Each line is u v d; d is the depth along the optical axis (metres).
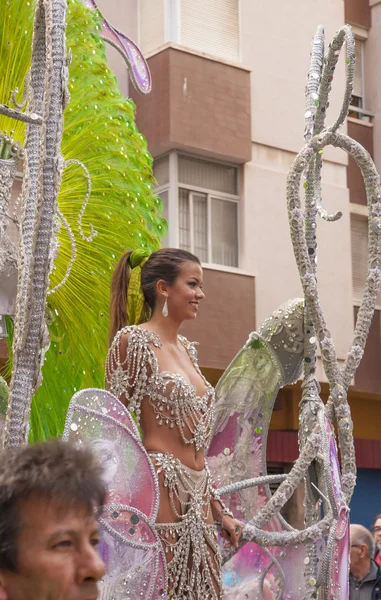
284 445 14.28
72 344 5.94
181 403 3.55
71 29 6.73
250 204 14.38
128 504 3.32
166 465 3.46
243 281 14.07
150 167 6.84
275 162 14.73
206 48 14.32
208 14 14.38
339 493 3.94
